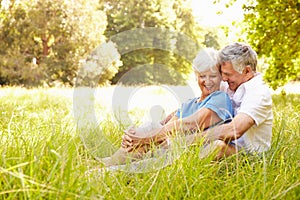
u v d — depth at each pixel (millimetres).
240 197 2809
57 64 30453
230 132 3584
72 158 3094
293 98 12008
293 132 4445
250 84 3773
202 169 3156
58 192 2535
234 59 3709
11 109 7793
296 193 2912
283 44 11531
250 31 11492
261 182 3020
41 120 5809
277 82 12258
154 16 24891
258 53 11555
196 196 2840
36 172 2830
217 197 2799
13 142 3648
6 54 30125
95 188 2783
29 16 30812
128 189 2998
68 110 7848
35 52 31094
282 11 11141
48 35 31156
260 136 3854
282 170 3346
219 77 3787
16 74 29578
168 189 2834
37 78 29719
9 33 30531
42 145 3430
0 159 3133
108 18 31078
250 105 3676
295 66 12219
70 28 30859
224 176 3320
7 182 2611
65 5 31078
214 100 3713
